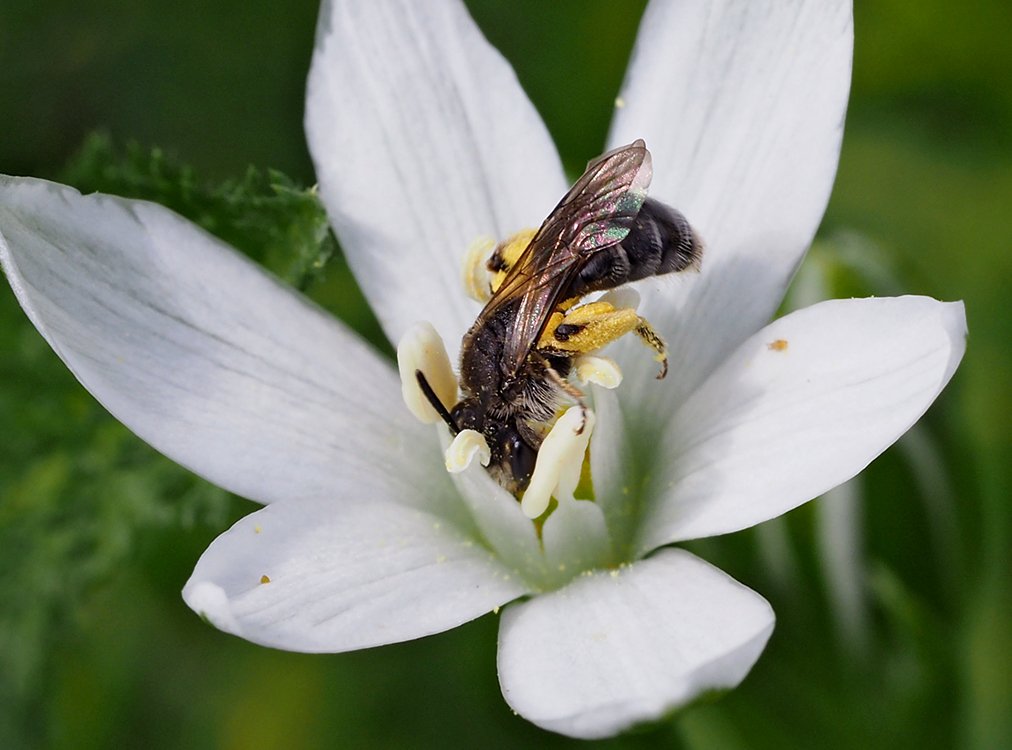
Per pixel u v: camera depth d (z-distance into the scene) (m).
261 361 0.08
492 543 0.07
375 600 0.07
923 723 0.08
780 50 0.08
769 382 0.07
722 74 0.08
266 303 0.08
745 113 0.08
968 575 0.08
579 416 0.07
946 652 0.08
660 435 0.08
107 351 0.07
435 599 0.07
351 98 0.08
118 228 0.07
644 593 0.07
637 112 0.08
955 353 0.07
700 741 0.08
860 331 0.07
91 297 0.07
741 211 0.08
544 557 0.07
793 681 0.08
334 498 0.07
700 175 0.08
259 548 0.07
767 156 0.08
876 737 0.08
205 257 0.08
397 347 0.08
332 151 0.08
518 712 0.07
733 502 0.07
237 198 0.08
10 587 0.08
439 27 0.08
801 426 0.07
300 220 0.08
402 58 0.08
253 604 0.07
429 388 0.07
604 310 0.07
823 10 0.07
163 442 0.07
